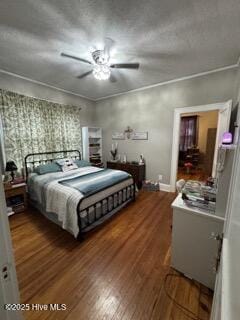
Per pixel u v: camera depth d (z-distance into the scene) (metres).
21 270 1.64
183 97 3.36
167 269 1.65
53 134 3.67
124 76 3.21
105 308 1.28
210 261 1.39
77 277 1.56
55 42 2.06
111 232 2.27
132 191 3.23
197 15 1.61
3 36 1.92
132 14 1.59
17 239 2.13
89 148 4.65
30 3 1.46
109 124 4.78
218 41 2.04
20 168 3.12
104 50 2.14
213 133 5.22
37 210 2.94
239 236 0.49
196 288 1.44
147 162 4.16
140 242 2.06
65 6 1.49
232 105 2.78
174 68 2.86
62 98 3.97
